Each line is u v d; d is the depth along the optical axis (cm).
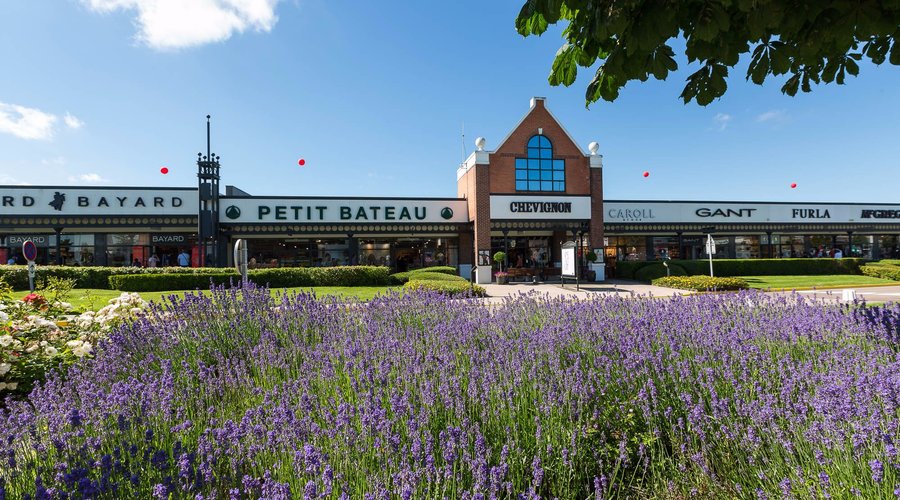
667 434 313
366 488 228
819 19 266
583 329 492
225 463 246
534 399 323
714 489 259
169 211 2380
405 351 418
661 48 274
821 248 3288
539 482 235
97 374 377
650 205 2966
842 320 486
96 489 200
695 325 506
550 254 3020
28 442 256
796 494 227
